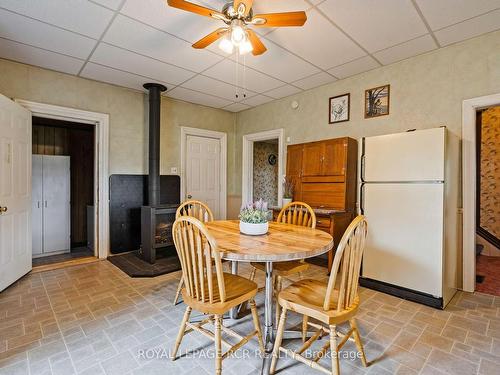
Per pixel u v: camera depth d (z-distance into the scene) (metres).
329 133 3.82
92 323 2.07
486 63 2.56
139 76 3.56
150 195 3.82
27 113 3.08
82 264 3.56
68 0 2.08
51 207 4.15
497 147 4.45
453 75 2.75
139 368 1.58
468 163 2.67
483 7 2.14
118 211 3.95
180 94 4.29
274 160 6.70
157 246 3.61
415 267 2.50
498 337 1.93
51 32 2.52
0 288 2.60
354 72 3.44
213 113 5.07
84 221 4.84
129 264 3.50
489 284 2.99
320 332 1.74
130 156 4.06
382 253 2.71
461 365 1.63
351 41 2.68
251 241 1.73
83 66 3.26
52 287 2.77
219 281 1.47
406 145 2.55
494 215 4.45
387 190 2.67
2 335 1.89
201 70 3.38
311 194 3.70
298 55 2.98
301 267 2.22
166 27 2.45
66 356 1.68
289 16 1.85
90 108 3.67
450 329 2.03
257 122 4.93
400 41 2.68
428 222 2.43
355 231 1.42
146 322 2.10
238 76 3.57
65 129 4.68
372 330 2.02
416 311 2.32
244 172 5.19
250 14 1.96
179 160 4.61
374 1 2.08
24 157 3.02
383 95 3.26
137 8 2.18
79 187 4.80
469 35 2.58
